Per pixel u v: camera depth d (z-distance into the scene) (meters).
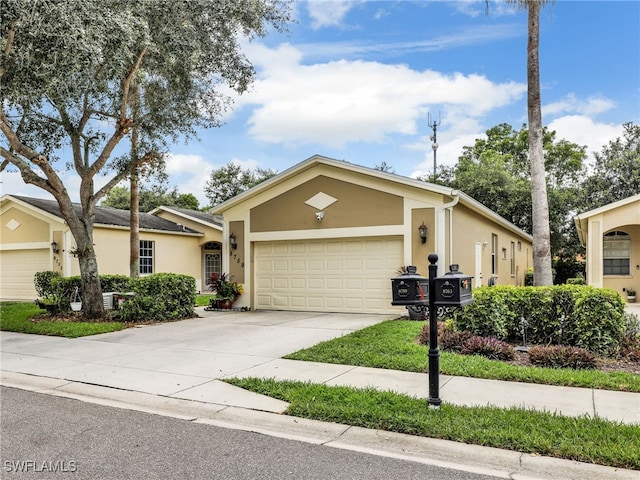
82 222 11.81
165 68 11.20
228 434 4.21
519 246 23.97
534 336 7.81
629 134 27.97
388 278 12.26
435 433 3.99
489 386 5.41
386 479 3.31
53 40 7.95
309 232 13.08
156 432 4.27
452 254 12.03
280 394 5.15
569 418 4.23
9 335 9.63
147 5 9.91
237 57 12.39
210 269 23.48
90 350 7.93
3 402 5.23
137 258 15.07
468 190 25.95
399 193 11.92
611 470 3.34
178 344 8.38
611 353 6.96
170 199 37.38
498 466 3.50
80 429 4.36
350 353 7.11
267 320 11.42
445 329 8.00
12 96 9.23
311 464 3.57
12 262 18.89
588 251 16.53
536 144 10.42
